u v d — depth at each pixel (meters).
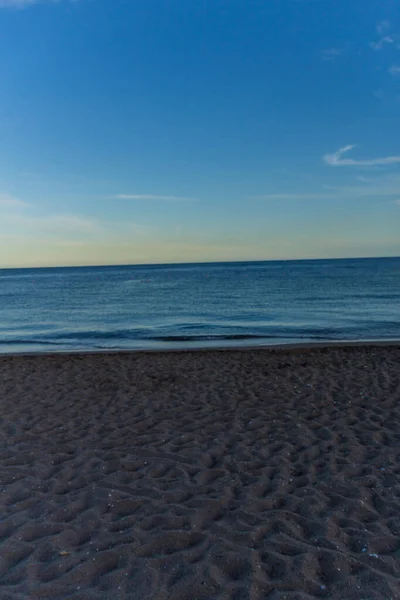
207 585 3.04
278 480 4.72
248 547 3.48
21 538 3.66
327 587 3.00
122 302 32.19
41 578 3.14
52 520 3.96
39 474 4.95
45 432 6.36
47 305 31.05
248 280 56.78
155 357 12.26
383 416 6.80
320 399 7.85
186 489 4.55
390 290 36.25
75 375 10.16
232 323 20.34
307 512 4.04
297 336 16.64
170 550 3.46
